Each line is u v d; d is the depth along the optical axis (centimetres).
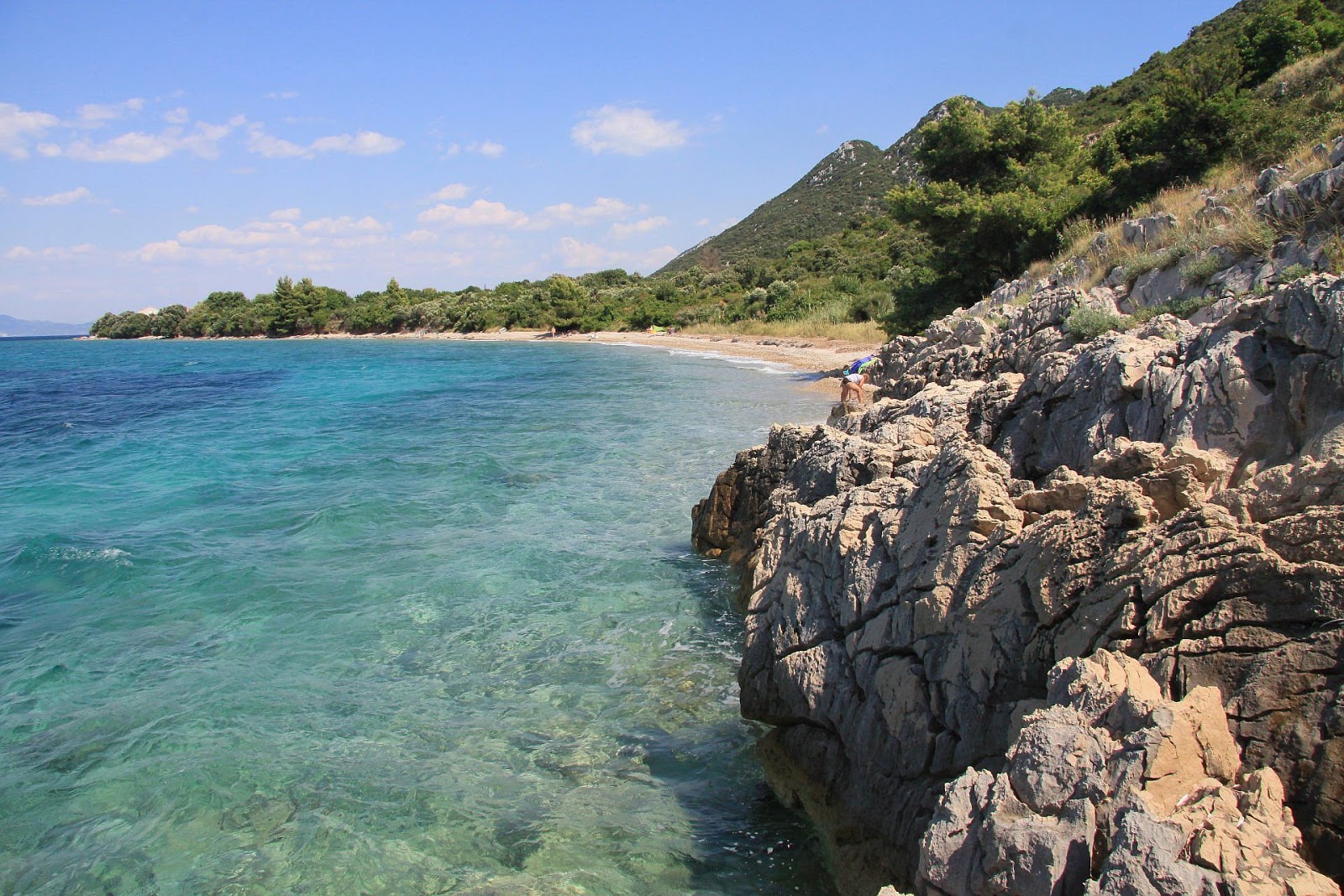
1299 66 2784
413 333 10350
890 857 520
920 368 1683
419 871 570
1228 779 356
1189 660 398
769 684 713
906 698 555
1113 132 3225
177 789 676
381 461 2027
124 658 937
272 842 605
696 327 6894
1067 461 753
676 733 744
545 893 542
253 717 794
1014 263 3108
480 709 798
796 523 781
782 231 16475
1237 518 465
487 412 2966
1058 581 481
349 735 757
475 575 1164
